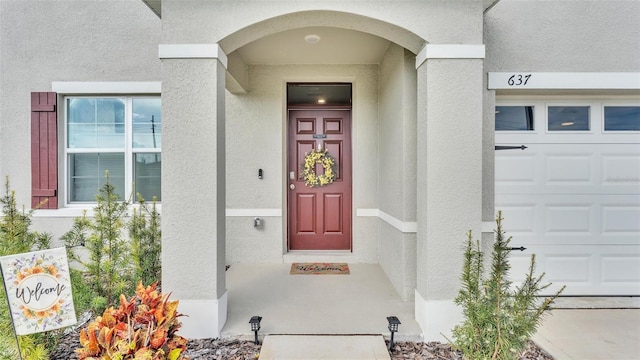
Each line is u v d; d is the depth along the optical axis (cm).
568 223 350
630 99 348
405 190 314
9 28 383
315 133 461
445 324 250
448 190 254
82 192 402
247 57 400
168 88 252
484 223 312
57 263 185
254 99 428
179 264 250
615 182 351
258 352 232
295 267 414
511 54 321
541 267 350
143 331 172
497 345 171
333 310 290
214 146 252
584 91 333
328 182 457
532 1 322
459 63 253
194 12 251
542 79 322
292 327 259
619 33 327
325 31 329
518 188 349
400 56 323
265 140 430
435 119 253
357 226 433
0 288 185
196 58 251
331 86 454
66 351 228
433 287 253
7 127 385
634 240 348
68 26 385
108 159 403
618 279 349
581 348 241
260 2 251
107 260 236
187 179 252
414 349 239
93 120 402
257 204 432
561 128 350
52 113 383
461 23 253
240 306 298
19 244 207
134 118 402
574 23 324
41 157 383
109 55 387
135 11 387
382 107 404
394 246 348
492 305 178
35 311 177
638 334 262
